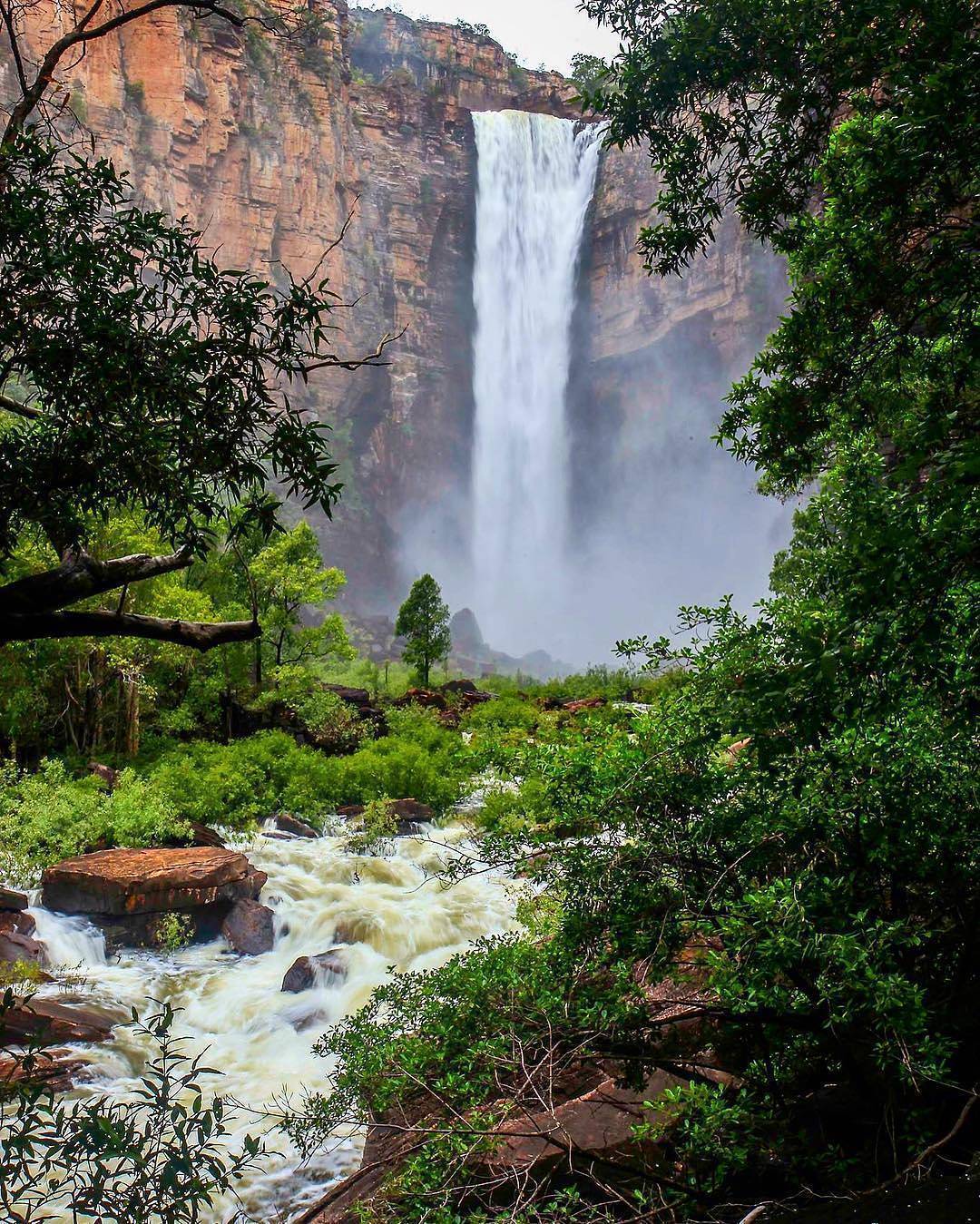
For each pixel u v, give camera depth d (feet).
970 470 8.23
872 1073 12.48
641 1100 14.94
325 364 9.05
